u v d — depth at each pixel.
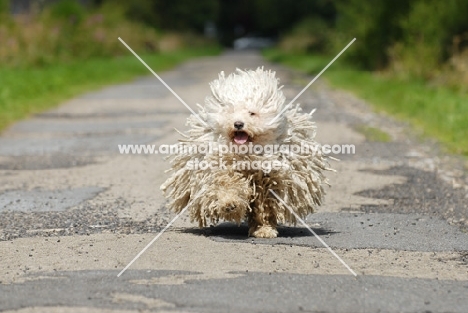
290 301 12.67
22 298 12.80
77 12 79.69
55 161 26.91
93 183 23.34
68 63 68.56
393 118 37.81
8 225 18.31
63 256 15.43
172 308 12.30
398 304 12.65
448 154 28.34
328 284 13.62
